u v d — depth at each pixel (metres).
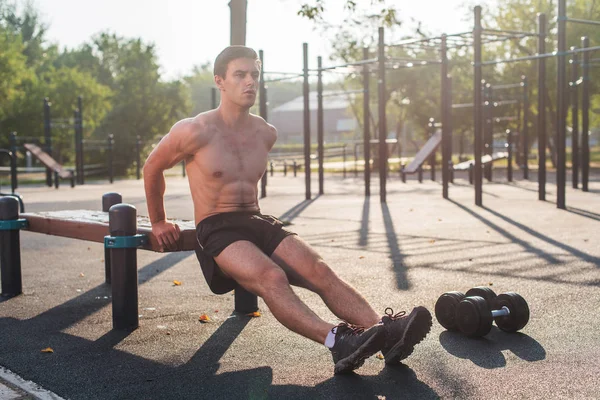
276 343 4.34
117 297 4.73
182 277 6.72
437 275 6.52
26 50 52.59
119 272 4.71
